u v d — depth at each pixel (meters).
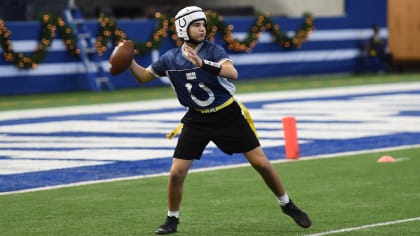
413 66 100.62
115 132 47.56
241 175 33.12
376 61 92.31
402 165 34.94
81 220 25.42
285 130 37.31
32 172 34.56
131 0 95.69
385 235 22.77
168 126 49.97
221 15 90.19
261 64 84.75
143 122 52.12
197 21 22.11
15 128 50.09
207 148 40.84
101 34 75.81
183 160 22.81
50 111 59.28
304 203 27.48
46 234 23.59
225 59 22.11
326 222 24.58
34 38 72.19
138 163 36.72
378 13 92.81
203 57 22.23
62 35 73.56
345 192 29.31
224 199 28.45
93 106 62.28
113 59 22.36
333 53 89.62
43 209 27.14
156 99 67.31
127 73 78.00
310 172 33.62
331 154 38.41
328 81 83.25
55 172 34.53
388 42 94.38
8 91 71.12
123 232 23.73
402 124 49.00
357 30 91.38
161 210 26.80
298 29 86.75
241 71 83.38
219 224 24.61
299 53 87.19
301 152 39.22
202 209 26.83
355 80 83.88
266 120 52.09
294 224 24.48
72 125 51.16
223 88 22.47
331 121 50.94
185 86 22.55
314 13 93.62
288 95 68.69
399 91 70.75
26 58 71.38
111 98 68.50
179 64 22.47
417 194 28.77
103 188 30.80
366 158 37.00
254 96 68.19
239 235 23.12
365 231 23.30
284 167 34.94
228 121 22.59
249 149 22.66
